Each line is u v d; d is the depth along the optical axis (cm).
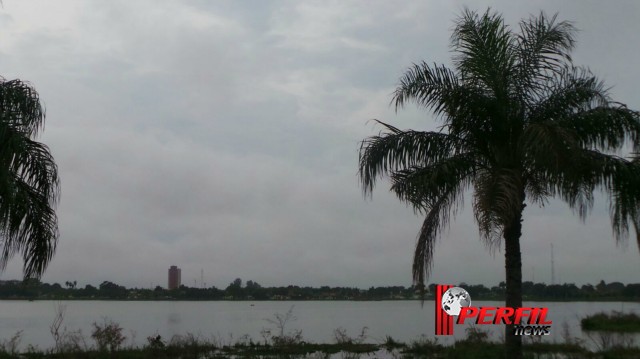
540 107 1387
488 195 1224
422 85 1388
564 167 1207
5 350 1995
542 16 1394
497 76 1358
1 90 1172
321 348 2145
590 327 3441
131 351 1983
